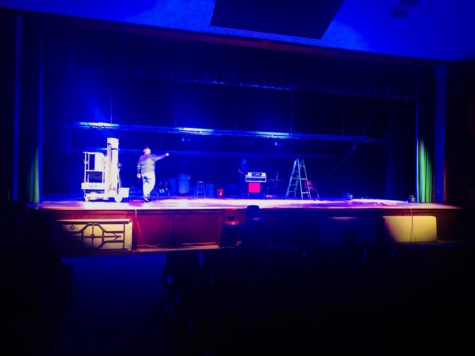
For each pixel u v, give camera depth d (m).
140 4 7.32
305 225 7.57
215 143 12.23
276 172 12.77
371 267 3.37
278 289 2.96
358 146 12.82
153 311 4.52
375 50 9.09
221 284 2.93
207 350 2.41
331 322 2.63
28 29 7.64
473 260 3.67
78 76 10.29
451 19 7.89
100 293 5.20
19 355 2.82
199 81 8.90
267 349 2.42
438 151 10.07
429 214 8.34
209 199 9.83
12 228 6.07
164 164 12.16
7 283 3.41
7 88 7.25
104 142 11.41
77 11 7.43
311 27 8.15
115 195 8.11
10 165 7.26
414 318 2.79
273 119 12.38
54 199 8.64
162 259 7.25
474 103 9.69
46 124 9.94
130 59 8.45
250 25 8.03
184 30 8.21
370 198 11.75
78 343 3.62
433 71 10.20
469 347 2.64
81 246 6.41
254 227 6.85
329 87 9.72
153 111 11.52
